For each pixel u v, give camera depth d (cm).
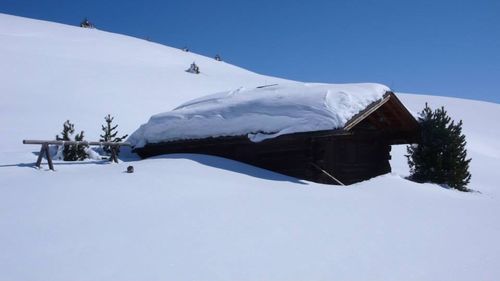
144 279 434
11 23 5453
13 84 2673
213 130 1204
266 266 488
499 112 4794
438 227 739
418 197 1050
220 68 5491
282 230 620
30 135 1688
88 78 3155
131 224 600
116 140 1456
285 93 1202
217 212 680
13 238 535
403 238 647
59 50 4228
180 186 831
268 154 1152
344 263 517
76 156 1240
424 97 5309
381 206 861
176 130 1291
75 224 593
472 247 632
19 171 947
